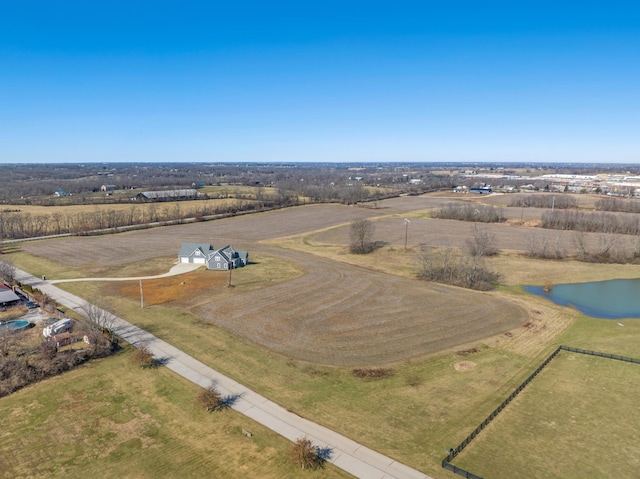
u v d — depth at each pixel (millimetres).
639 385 39875
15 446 30297
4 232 106500
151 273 75250
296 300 61438
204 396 34875
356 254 92688
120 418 33562
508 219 139875
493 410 35562
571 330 53406
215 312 56250
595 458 29953
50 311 55781
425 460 29391
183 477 27500
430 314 56781
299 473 27922
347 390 38125
